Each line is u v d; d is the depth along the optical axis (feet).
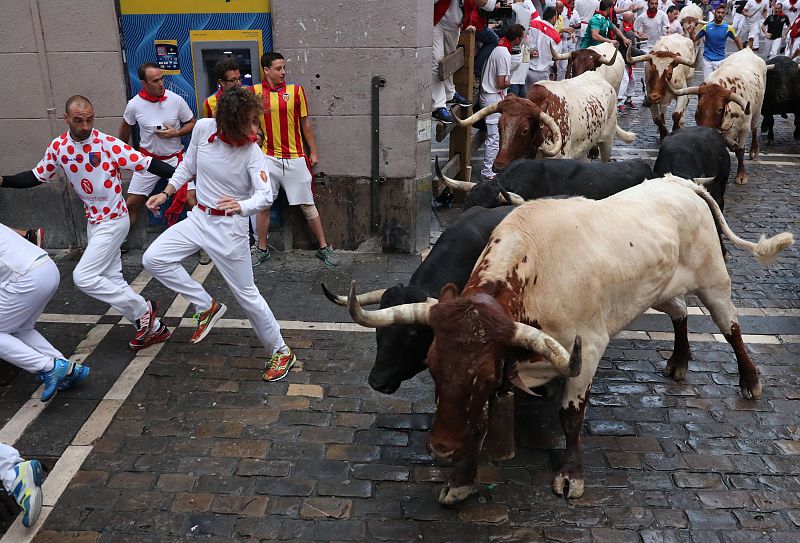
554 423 15.67
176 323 19.75
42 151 23.97
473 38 28.73
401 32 22.33
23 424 15.40
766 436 15.33
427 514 13.01
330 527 12.70
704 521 12.92
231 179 16.08
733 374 17.65
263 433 15.19
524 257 11.98
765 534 12.62
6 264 15.15
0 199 24.32
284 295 21.44
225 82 20.92
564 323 12.47
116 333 19.19
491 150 30.25
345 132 23.48
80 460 14.30
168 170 17.49
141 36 23.20
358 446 14.83
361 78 22.86
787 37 58.95
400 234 24.47
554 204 13.06
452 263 14.28
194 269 23.16
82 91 23.44
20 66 23.07
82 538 12.41
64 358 16.34
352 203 24.25
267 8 22.77
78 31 22.81
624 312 13.78
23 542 12.32
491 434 14.12
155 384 16.88
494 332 10.41
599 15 44.34
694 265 15.21
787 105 38.91
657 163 23.58
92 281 17.17
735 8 66.23
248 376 17.24
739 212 28.89
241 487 13.64
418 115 23.26
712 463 14.47
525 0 37.60
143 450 14.62
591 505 13.28
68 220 24.56
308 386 16.87
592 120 26.12
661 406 16.35
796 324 20.06
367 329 19.53
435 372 10.50
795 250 25.12
